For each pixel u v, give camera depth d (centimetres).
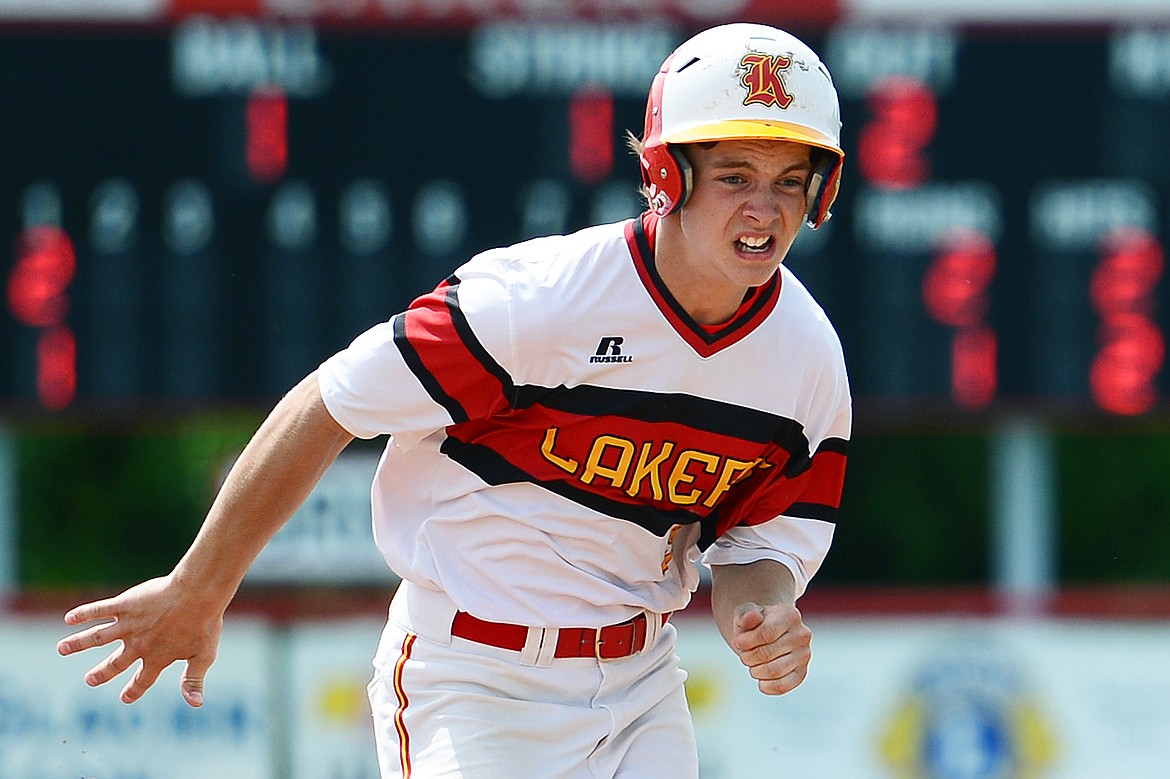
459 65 2731
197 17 2747
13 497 4259
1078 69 2752
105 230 2728
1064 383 2747
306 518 2833
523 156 2728
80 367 2727
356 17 2733
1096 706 2645
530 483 1117
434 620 1139
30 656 2602
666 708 1190
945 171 2747
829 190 1082
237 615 2619
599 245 1084
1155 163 2745
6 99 2728
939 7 2814
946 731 2638
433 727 1134
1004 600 2667
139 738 2594
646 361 1080
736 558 1195
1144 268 2744
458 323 1066
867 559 4300
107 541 4316
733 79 1045
